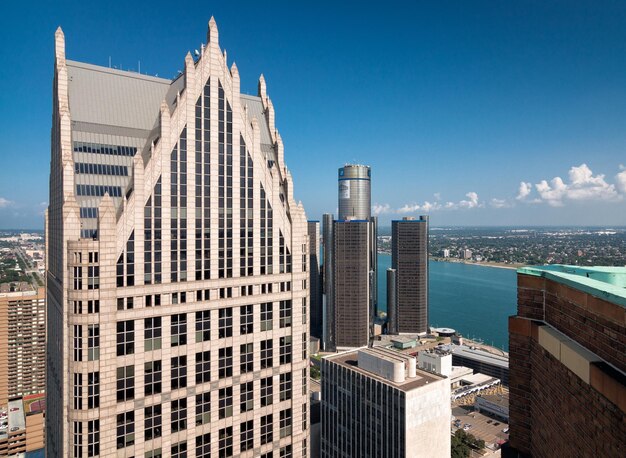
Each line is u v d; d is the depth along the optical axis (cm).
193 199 7981
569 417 2606
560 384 2734
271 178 8962
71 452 7000
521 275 3356
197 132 8069
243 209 8588
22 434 19675
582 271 2972
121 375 7194
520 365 3344
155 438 7488
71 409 6988
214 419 8131
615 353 2217
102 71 9069
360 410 15962
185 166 7919
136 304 7331
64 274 7100
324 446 17988
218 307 8169
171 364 7669
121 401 7194
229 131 8444
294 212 9181
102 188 8125
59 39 8512
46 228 10688
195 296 7919
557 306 2927
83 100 8544
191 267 7925
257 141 8806
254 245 8719
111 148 8419
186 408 7800
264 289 8794
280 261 9069
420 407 14350
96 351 6975
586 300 2517
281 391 9062
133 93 9169
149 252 7506
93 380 6950
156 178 7600
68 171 7650
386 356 16100
